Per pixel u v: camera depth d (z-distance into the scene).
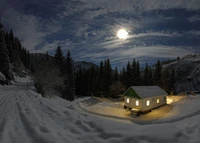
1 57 34.59
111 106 25.05
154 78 43.12
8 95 14.81
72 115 6.23
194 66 102.25
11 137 4.15
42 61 27.47
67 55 34.38
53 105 9.05
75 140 4.04
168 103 25.56
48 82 23.91
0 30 35.25
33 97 13.17
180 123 6.62
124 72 47.44
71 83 33.53
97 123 5.15
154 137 3.94
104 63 43.72
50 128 4.80
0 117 6.23
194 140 3.74
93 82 44.97
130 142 3.84
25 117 6.00
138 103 20.36
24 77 56.47
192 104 21.00
